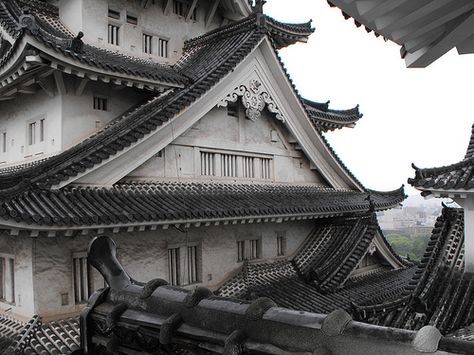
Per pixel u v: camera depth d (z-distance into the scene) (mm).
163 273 12242
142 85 13570
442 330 8945
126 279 4488
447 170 9672
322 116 20234
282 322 2938
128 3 16297
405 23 4355
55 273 10031
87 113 13797
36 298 9672
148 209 10641
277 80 15594
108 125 13961
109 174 11266
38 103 14328
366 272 16500
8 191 8898
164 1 17328
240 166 15320
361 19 4371
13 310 10375
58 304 10023
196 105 13289
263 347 2873
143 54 16656
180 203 11680
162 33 17312
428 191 9586
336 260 15219
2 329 10039
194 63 15883
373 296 14820
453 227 11281
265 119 16172
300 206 14375
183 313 3551
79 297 10445
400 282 16656
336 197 17219
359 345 2490
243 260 14727
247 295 13195
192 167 13734
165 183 12773
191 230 13031
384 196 20344
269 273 14898
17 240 10281
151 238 11977
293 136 16688
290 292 14000
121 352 3928
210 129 14312
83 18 15086
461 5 4145
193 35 18484
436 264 10453
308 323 2826
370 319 9625
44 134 14047
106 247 4691
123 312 3988
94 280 10703
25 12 10922
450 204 11609
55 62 11328
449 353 2223
